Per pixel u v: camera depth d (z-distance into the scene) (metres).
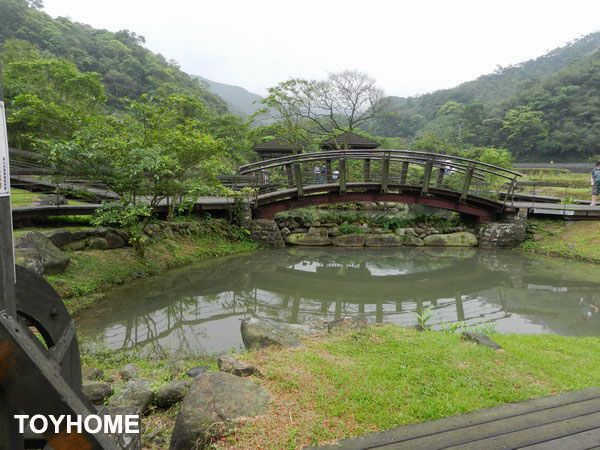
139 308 8.16
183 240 13.23
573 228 15.99
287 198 16.27
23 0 68.44
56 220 11.41
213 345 6.44
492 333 6.43
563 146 56.12
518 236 16.25
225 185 16.50
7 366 1.41
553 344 5.33
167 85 66.50
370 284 11.06
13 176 13.58
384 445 2.74
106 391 3.99
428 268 12.91
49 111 12.63
